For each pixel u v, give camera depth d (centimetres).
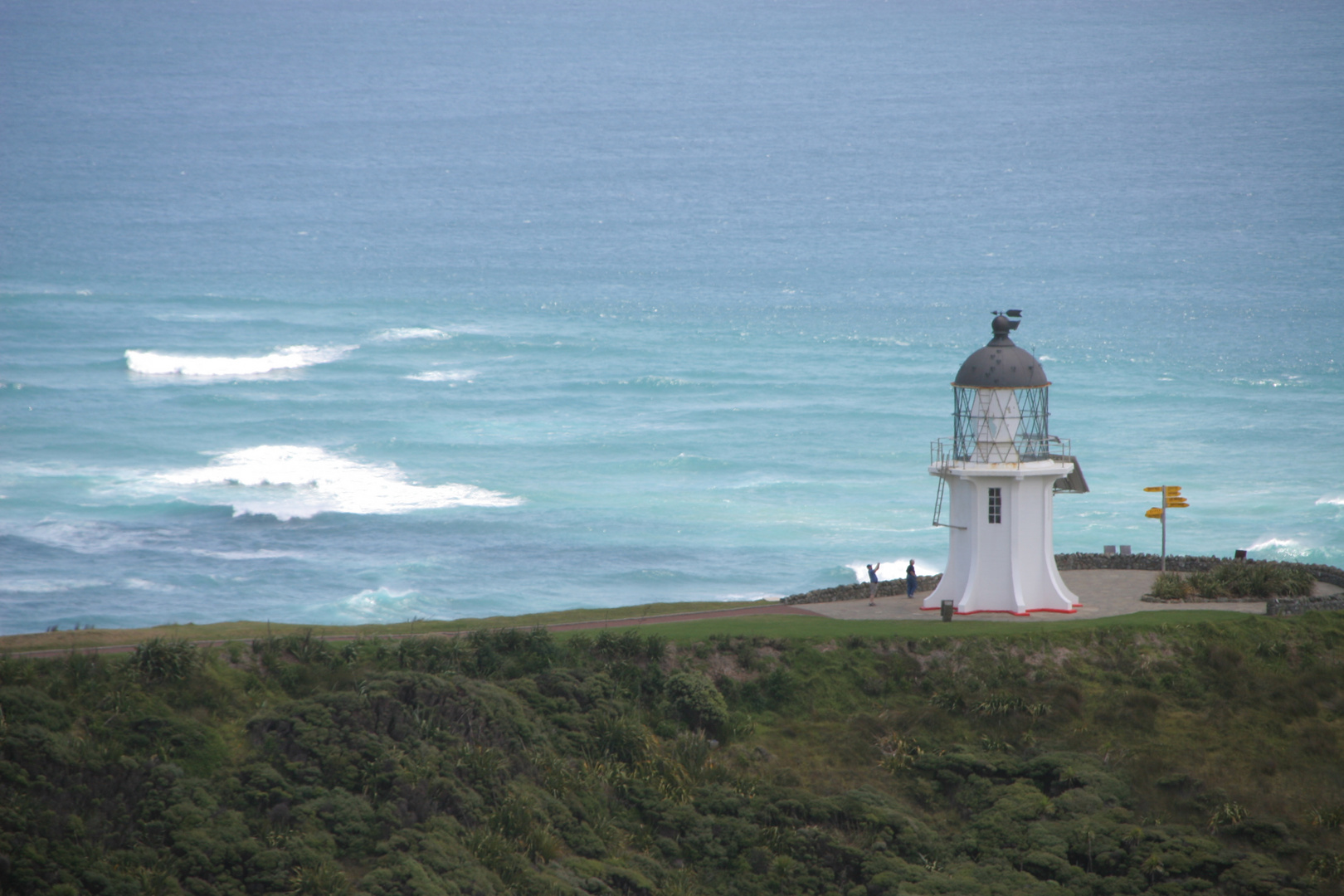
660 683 10694
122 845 8069
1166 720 10844
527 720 9919
